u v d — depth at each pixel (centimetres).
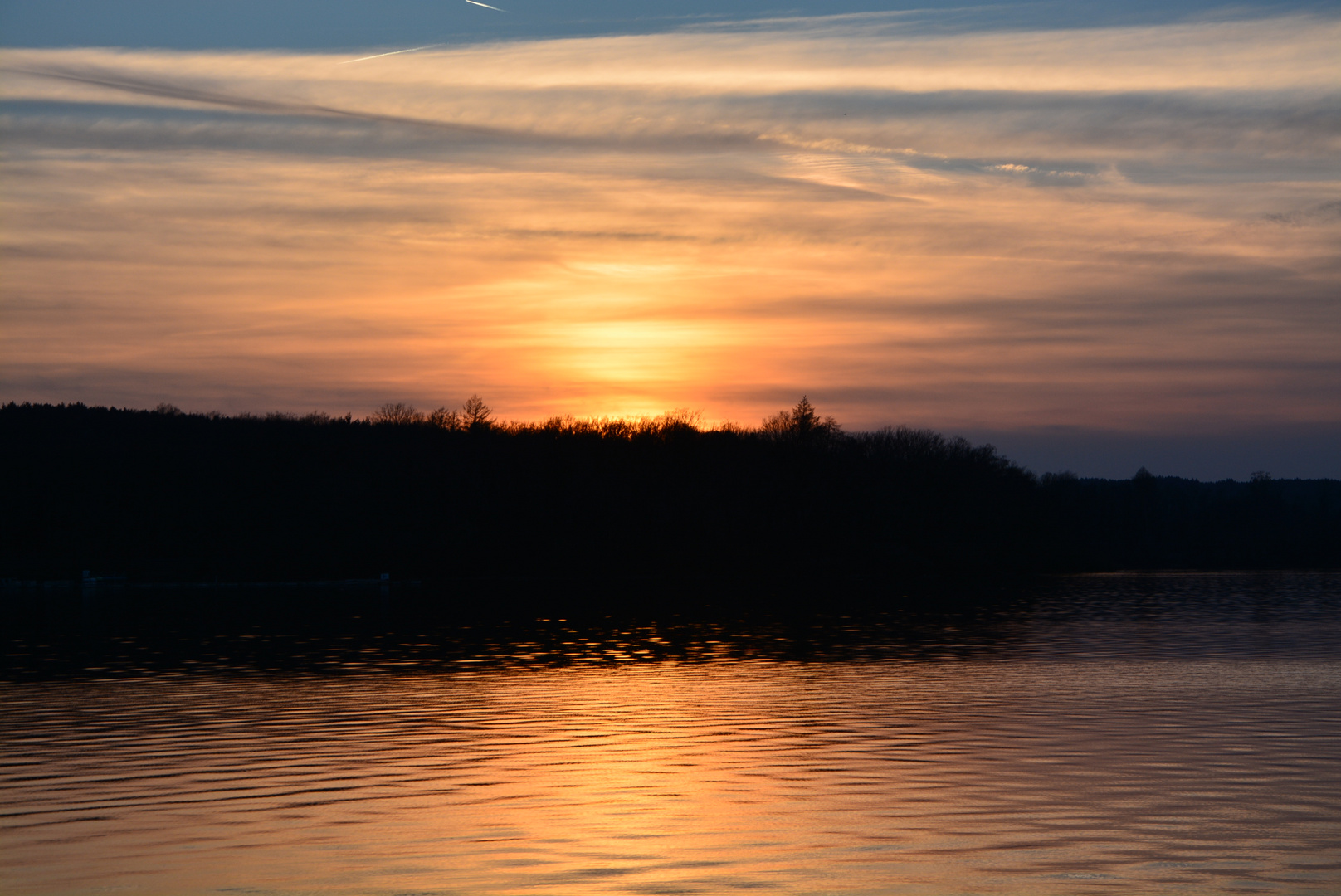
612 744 3181
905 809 2434
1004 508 17825
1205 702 3950
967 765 2878
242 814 2398
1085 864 2053
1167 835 2230
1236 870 2017
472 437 17538
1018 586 13175
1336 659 5453
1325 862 2061
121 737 3288
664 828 2292
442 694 4222
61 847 2166
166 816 2388
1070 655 5725
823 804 2477
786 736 3306
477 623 7900
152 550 14638
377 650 5947
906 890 1919
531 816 2383
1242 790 2591
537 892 1914
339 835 2244
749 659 5556
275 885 1952
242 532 15100
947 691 4288
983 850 2133
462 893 1914
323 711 3778
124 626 7619
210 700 4034
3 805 2473
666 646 6228
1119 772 2778
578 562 14888
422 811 2423
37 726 3469
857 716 3672
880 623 7956
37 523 14650
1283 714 3653
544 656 5681
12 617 8331
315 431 17825
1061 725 3466
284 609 9281
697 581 13862
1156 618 8369
